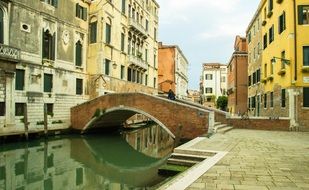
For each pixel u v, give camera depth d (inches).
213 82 2847.0
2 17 844.0
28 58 921.5
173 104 836.6
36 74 944.9
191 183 273.7
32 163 640.4
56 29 1032.2
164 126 850.1
